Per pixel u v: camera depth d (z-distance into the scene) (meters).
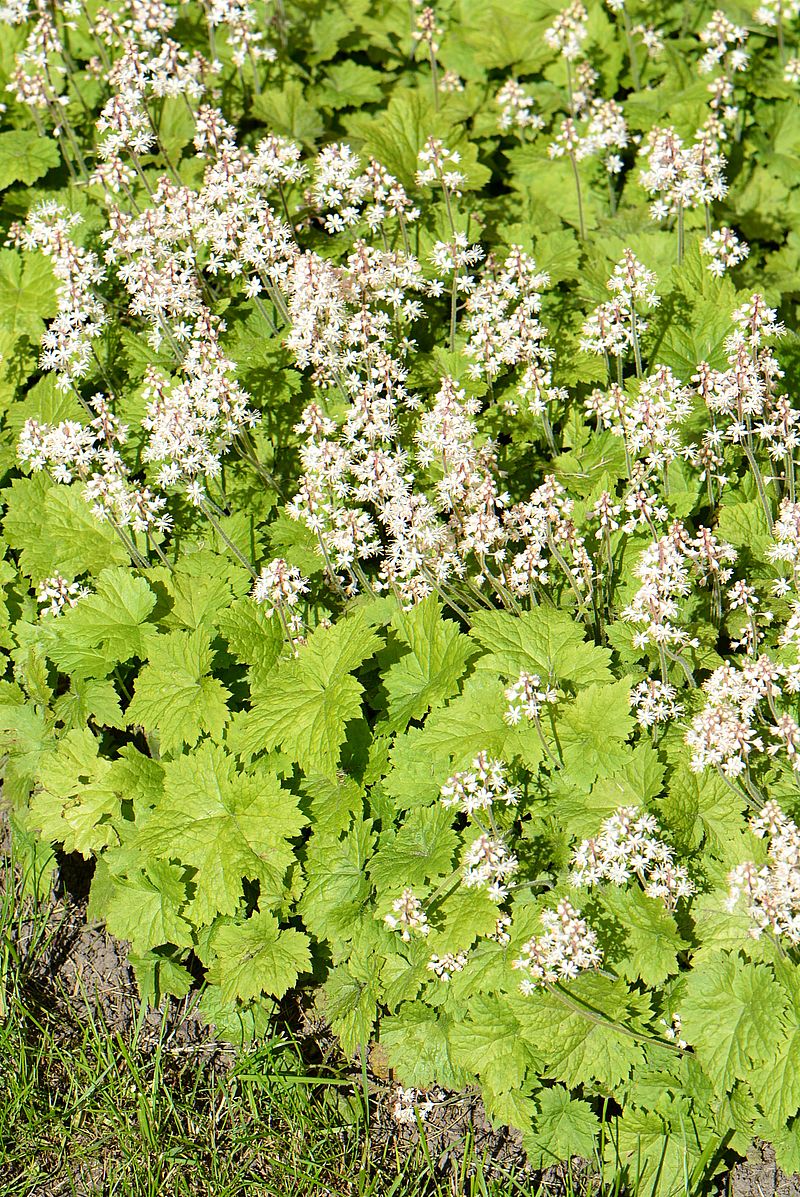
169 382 1.49
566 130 1.67
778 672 1.35
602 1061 1.36
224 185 1.54
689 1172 1.36
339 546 1.44
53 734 1.51
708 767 1.41
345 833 1.43
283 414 1.59
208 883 1.40
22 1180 1.39
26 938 1.48
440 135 1.75
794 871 1.32
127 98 1.59
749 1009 1.35
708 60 1.69
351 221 1.57
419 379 1.58
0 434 1.61
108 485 1.47
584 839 1.37
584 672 1.43
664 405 1.44
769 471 1.55
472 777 1.35
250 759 1.43
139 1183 1.38
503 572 1.46
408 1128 1.41
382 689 1.47
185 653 1.45
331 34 1.84
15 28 1.82
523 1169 1.39
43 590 1.50
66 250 1.52
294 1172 1.38
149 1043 1.44
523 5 1.88
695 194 1.62
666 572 1.37
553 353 1.53
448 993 1.40
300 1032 1.44
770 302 1.64
